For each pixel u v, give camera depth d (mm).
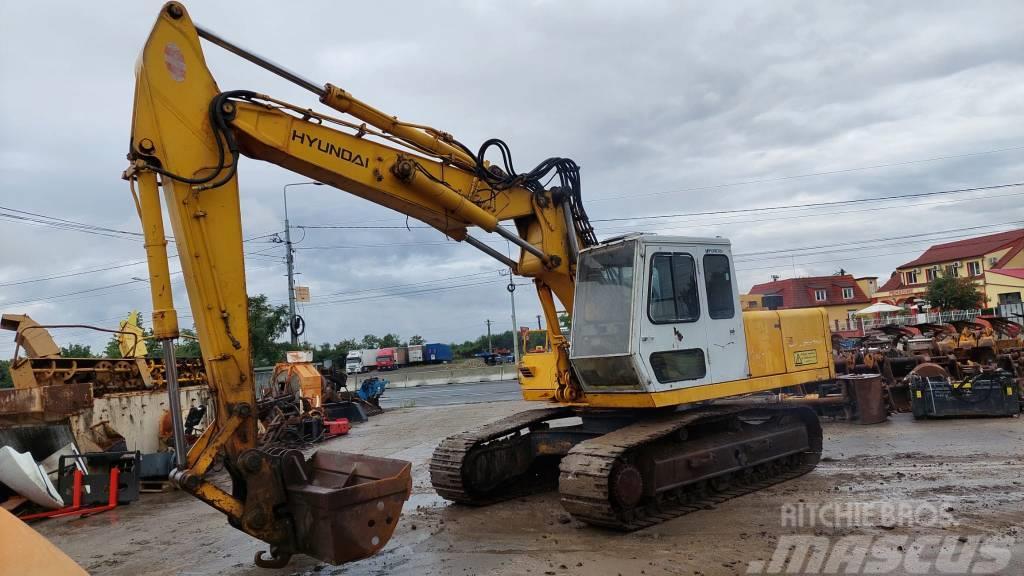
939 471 8172
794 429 8656
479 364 66062
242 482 5344
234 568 6078
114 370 12844
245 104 5699
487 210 7281
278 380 18875
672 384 7039
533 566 5582
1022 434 10289
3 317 11906
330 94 6207
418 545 6391
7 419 9953
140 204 5223
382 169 6449
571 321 7473
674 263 7309
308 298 31062
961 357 15250
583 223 8062
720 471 7539
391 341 87812
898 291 60062
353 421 19922
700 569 5297
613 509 6398
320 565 5949
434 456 7961
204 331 5305
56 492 9031
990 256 55531
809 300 56312
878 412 12375
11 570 2084
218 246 5406
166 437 12438
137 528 8055
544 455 8445
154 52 5312
